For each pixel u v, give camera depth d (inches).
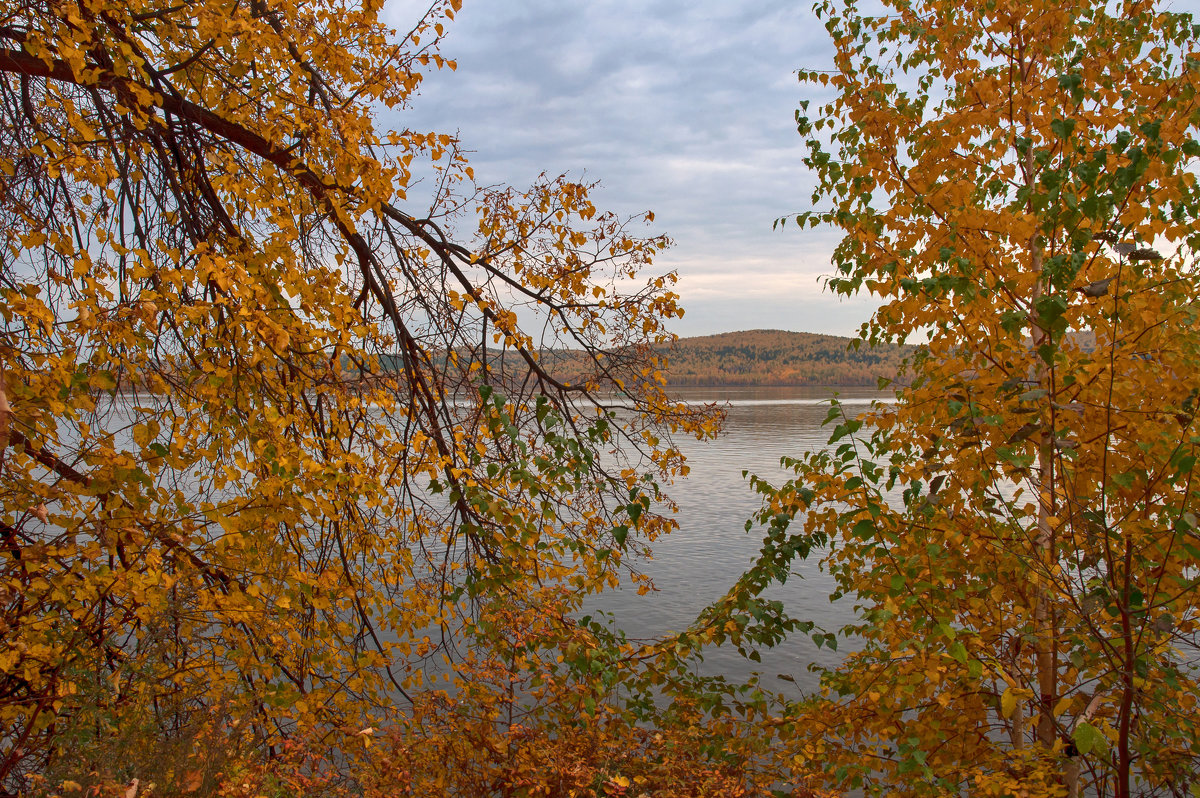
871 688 143.3
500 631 157.0
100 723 109.8
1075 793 143.3
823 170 180.9
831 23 192.2
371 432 161.3
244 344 127.5
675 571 895.7
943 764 155.1
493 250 198.4
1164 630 119.5
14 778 107.0
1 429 85.0
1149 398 136.7
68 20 116.2
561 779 132.4
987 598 153.5
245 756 117.8
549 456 175.5
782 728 164.2
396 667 160.7
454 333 197.3
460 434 171.5
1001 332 152.6
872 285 157.6
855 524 141.8
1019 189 150.0
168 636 122.7
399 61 168.1
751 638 167.9
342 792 131.3
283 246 134.2
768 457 2271.2
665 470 208.8
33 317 96.6
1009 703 122.7
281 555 131.3
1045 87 157.6
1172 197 133.1
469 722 148.3
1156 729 134.0
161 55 165.8
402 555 165.9
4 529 96.7
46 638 100.8
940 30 180.9
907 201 170.4
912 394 162.1
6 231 149.5
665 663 171.0
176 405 141.7
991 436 147.9
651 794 138.3
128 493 101.4
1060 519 147.7
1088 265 138.3
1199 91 139.9
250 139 159.9
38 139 142.1
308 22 155.3
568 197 192.7
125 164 160.9
